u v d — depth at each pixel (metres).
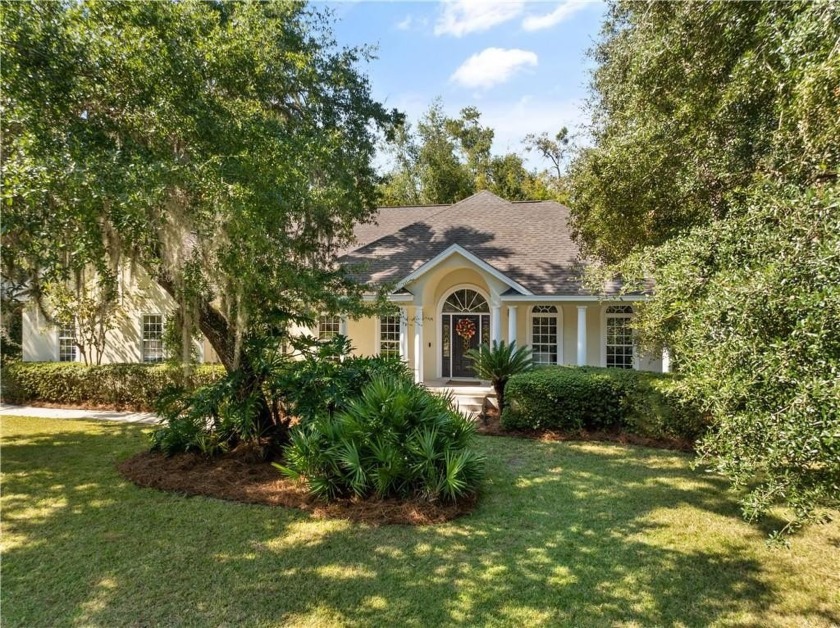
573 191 9.42
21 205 5.30
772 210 3.35
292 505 6.00
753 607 3.99
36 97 5.21
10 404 13.60
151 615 3.89
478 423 10.32
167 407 8.13
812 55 3.92
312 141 7.41
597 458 7.98
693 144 6.43
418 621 3.81
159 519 5.66
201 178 5.71
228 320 7.19
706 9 5.44
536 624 3.78
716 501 6.18
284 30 9.31
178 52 6.04
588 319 13.57
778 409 2.77
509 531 5.34
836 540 5.12
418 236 15.79
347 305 7.99
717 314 3.17
